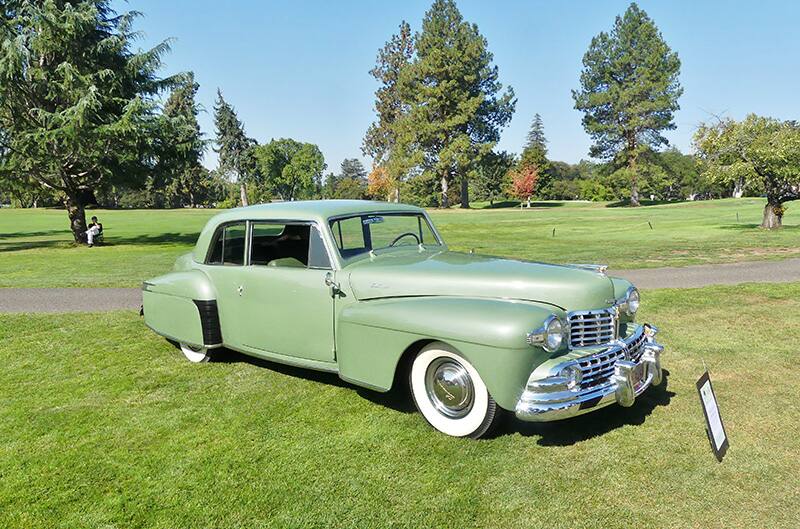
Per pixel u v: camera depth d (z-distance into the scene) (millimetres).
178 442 4148
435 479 3541
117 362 6145
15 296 10492
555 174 121188
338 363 4625
